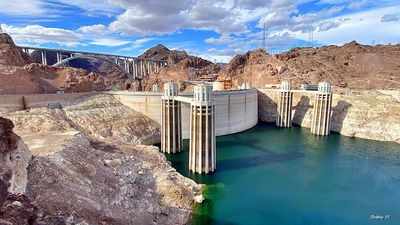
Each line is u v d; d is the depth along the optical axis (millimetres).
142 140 96938
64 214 32531
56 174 41438
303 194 62719
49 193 36562
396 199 60750
